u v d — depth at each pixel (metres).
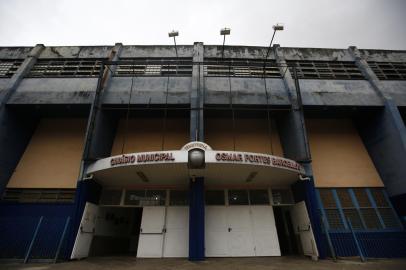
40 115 14.32
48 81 13.67
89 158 10.91
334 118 15.23
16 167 12.98
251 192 12.18
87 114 14.27
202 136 11.62
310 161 11.34
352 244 10.81
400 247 10.73
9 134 12.66
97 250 11.34
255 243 10.96
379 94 13.64
